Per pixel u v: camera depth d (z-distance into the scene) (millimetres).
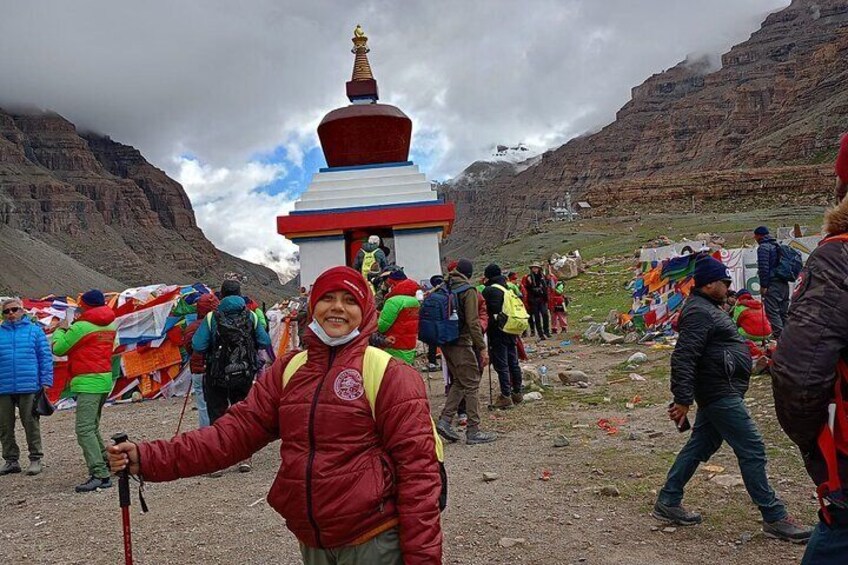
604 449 8641
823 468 3217
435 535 3305
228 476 8820
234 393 9008
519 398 11750
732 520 6168
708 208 110250
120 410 14453
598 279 32688
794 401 3102
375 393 3412
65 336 8531
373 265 16906
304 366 3557
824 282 3088
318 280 3551
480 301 10078
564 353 17172
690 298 5938
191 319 15883
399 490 3346
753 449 5746
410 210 20453
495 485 7645
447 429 9695
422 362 16766
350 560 3379
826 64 195250
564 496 7129
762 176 111688
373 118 21953
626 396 11516
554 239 77375
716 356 5785
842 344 3055
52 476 9438
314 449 3373
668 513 6195
